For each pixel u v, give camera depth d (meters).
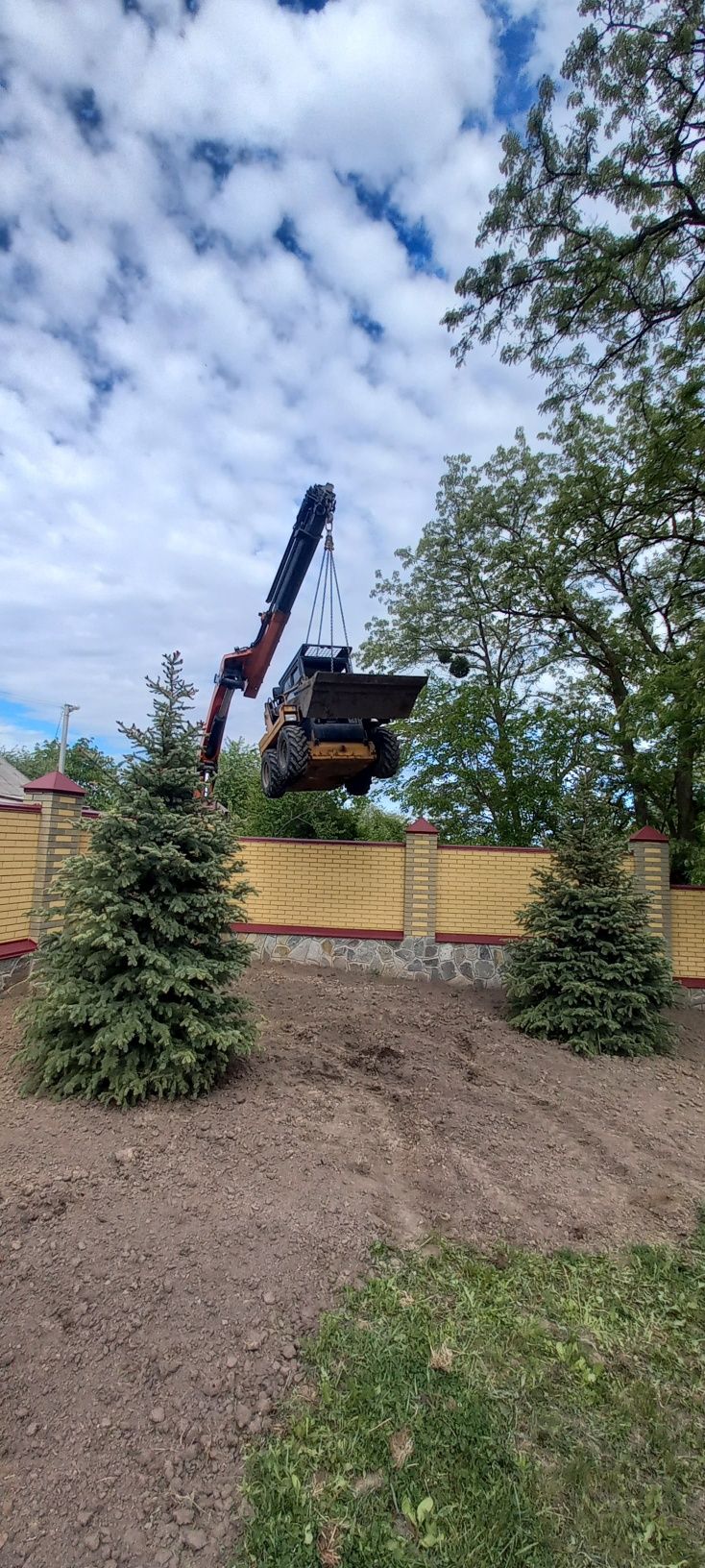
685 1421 2.36
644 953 7.07
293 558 8.57
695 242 8.12
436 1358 2.48
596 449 13.88
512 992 7.32
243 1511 1.91
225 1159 3.58
